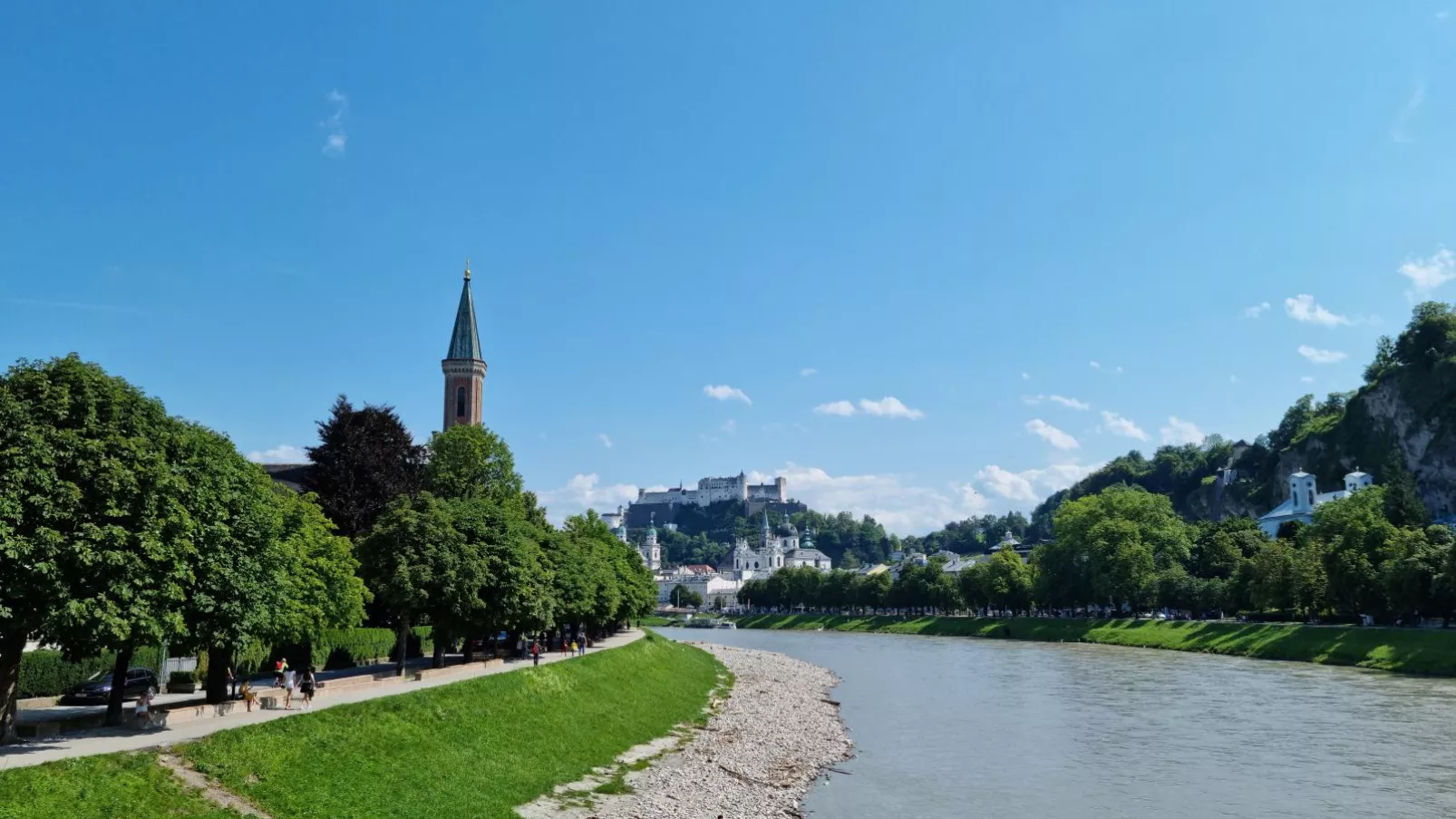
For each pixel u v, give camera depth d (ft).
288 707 168.04
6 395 131.64
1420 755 225.35
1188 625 553.23
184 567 141.90
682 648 469.16
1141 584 618.44
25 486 127.03
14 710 136.15
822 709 318.04
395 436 353.92
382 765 153.17
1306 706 300.61
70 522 130.62
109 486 133.49
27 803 105.91
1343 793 191.72
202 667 236.22
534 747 188.96
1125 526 648.38
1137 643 560.61
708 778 193.67
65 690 205.87
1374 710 287.69
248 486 170.50
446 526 251.19
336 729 157.89
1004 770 218.38
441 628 253.65
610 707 246.06
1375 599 449.48
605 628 462.19
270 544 169.07
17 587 123.75
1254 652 465.88
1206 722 277.85
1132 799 190.49
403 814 140.46
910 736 265.13
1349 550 462.60
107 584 131.75
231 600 155.02
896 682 405.39
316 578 209.87
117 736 138.51
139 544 135.44
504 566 263.70
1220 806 184.03
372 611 333.62
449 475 369.71
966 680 407.23
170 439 150.82
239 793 128.67
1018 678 409.49
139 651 228.63
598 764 195.21
